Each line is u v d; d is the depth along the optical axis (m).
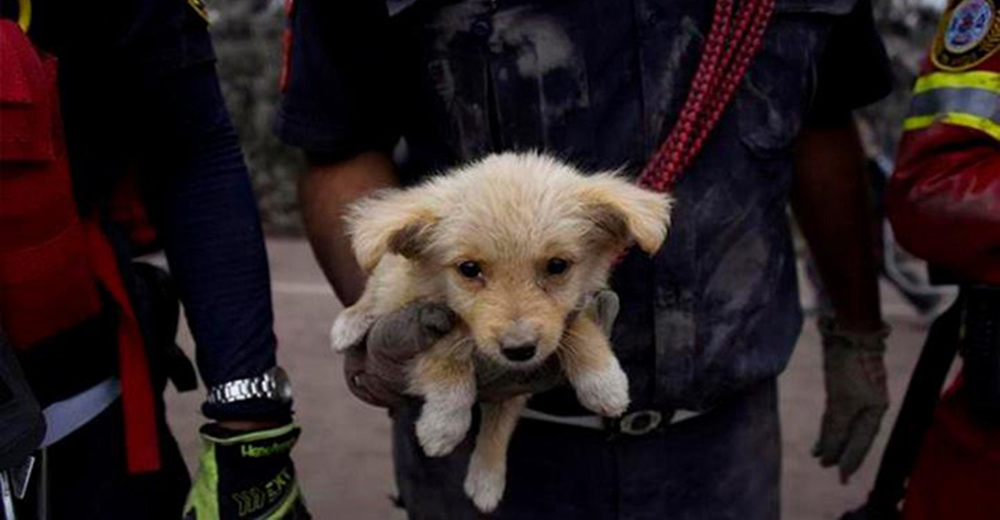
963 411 2.38
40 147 1.72
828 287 2.68
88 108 1.95
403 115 2.20
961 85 2.17
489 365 1.75
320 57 2.13
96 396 1.99
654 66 2.02
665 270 2.06
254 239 2.09
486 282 1.63
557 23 1.99
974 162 2.14
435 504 2.37
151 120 2.01
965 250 2.16
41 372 1.89
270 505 2.04
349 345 1.92
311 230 2.26
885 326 2.71
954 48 2.21
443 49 2.04
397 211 1.66
